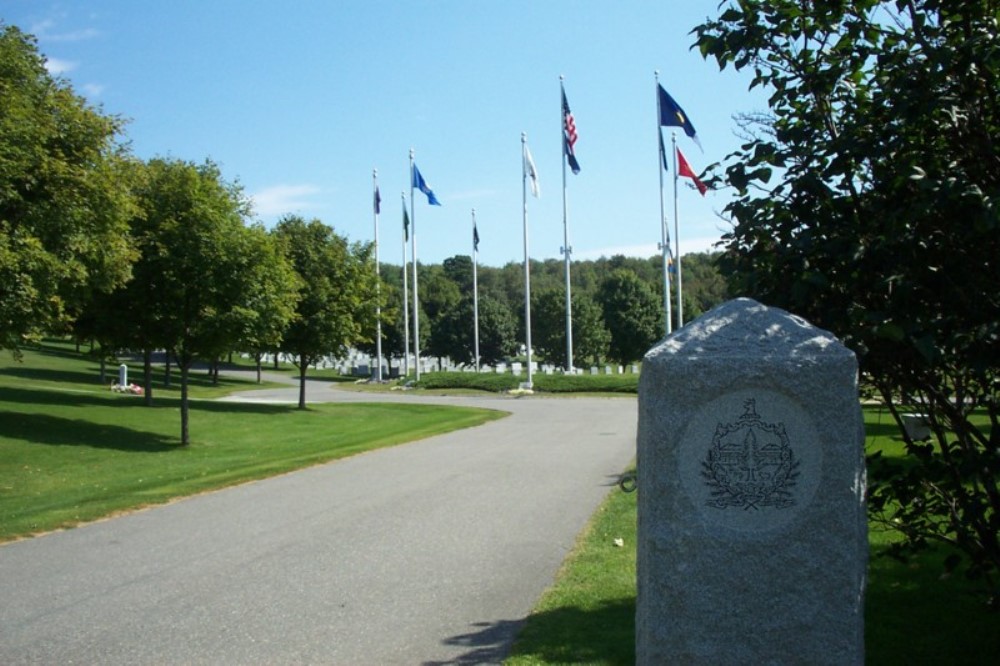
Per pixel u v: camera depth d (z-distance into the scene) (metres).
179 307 20.98
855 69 5.41
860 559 4.07
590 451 18.42
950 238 4.79
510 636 6.05
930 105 4.69
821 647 4.01
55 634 6.32
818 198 5.18
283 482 14.13
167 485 13.88
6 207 15.37
